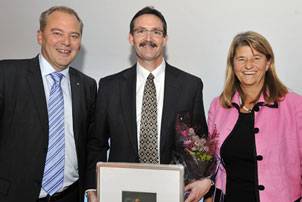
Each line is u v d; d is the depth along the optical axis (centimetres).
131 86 179
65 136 168
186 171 153
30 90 161
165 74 182
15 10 234
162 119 172
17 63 166
